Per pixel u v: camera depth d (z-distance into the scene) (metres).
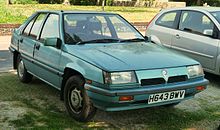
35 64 6.11
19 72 7.01
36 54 6.04
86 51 5.03
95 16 6.08
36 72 6.20
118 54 4.94
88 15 6.03
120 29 6.09
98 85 4.48
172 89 4.66
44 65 5.76
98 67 4.53
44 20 6.23
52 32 5.79
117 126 4.91
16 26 14.16
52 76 5.59
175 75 4.75
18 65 7.04
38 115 5.20
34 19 6.67
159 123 5.08
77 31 5.61
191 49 7.76
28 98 6.00
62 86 5.35
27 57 6.43
